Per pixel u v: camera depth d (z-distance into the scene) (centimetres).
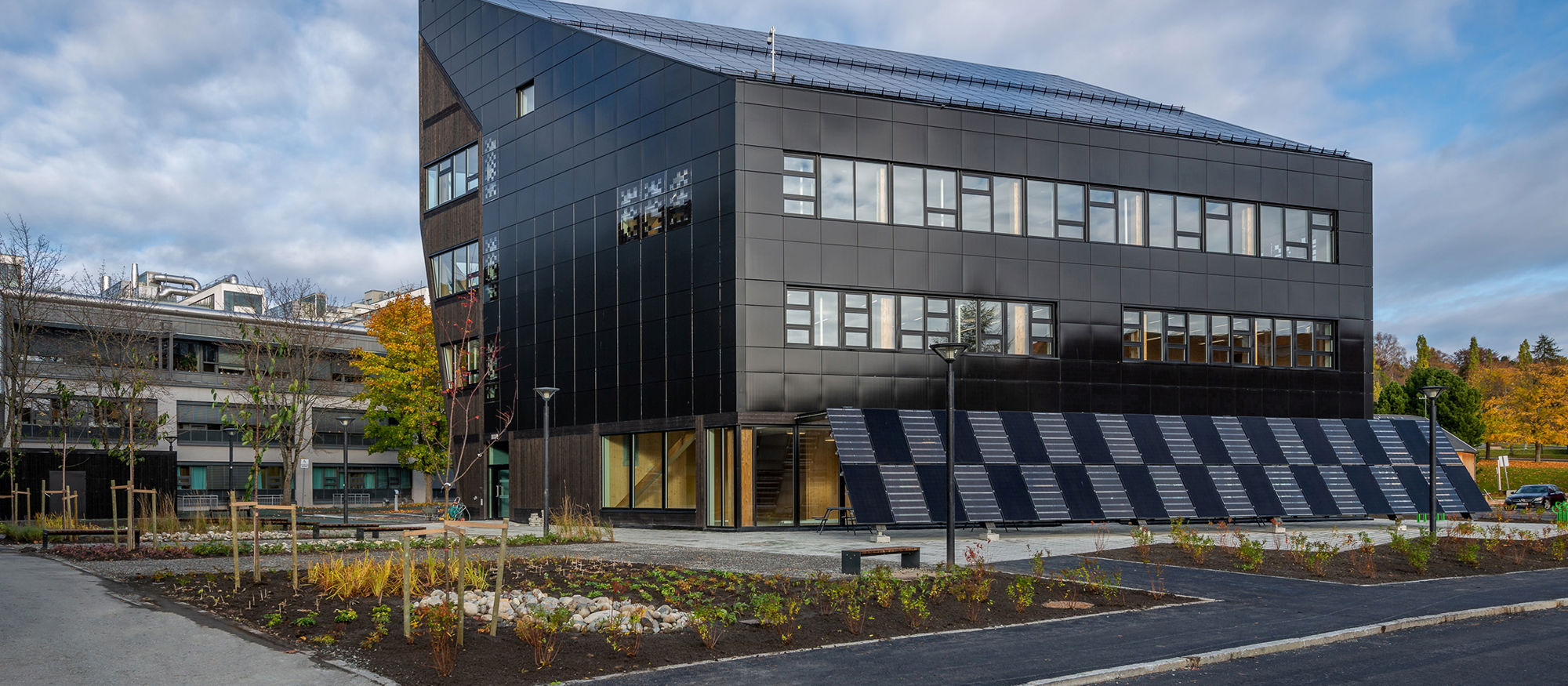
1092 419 3012
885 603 1386
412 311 5700
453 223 4309
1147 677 1059
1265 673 1074
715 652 1109
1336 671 1087
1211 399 3528
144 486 3788
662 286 3234
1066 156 3381
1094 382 3372
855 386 3095
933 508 2589
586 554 2164
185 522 2953
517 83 3934
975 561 1936
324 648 1066
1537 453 7812
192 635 1134
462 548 1091
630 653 1080
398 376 5538
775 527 2994
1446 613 1403
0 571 1705
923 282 3184
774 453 2994
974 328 3250
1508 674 1077
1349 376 3738
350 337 6944
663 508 3203
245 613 1253
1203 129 3794
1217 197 3588
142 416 3472
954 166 3238
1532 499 5447
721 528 3002
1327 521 3247
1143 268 3469
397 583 1413
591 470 3469
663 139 3253
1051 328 3359
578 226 3600
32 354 4788
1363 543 2211
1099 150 3425
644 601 1412
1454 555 2095
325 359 6888
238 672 980
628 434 3353
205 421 6150
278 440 5491
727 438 3000
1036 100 3769
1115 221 3450
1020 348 3309
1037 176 3344
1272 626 1306
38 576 1612
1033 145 3344
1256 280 3631
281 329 5253
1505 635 1289
